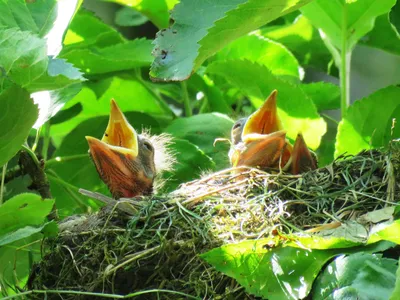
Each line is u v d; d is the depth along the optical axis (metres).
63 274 0.70
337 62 0.76
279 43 0.79
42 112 0.71
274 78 0.76
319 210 0.71
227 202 0.71
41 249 0.70
